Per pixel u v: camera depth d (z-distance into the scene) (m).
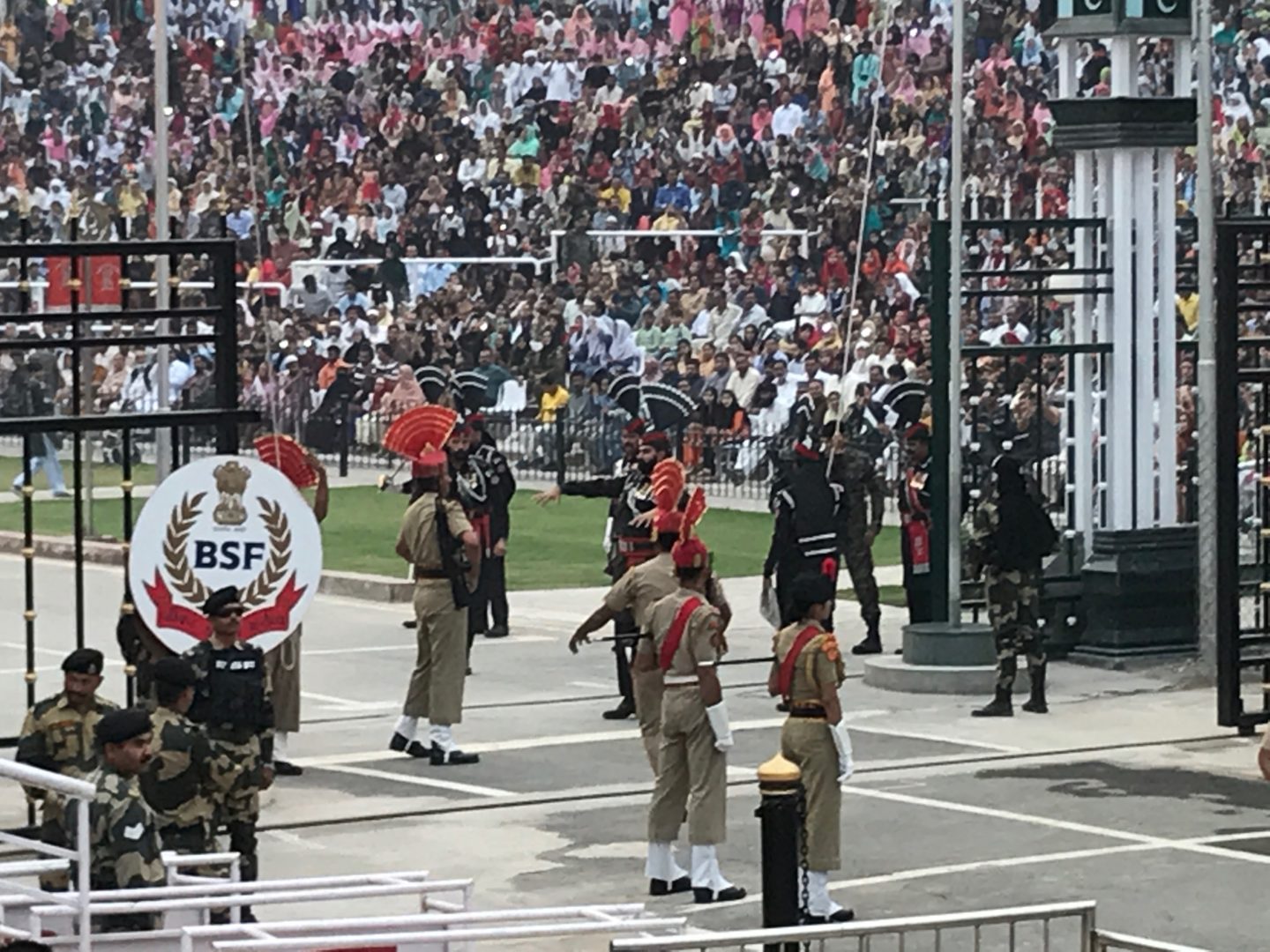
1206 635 20.52
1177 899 13.44
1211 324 20.44
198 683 12.08
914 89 42.72
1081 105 21.34
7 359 36.19
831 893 13.66
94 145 47.44
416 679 17.75
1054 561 21.73
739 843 15.03
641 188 44.75
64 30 48.34
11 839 11.20
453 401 26.97
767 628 24.12
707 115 45.03
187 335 14.70
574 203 44.31
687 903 13.52
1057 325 29.70
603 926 10.34
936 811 15.79
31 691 14.59
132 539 14.26
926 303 36.09
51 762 12.41
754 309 38.28
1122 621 21.28
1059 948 12.43
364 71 47.31
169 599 14.30
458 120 46.69
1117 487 21.50
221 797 12.06
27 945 8.74
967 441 25.12
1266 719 18.41
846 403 32.75
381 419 37.41
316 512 17.80
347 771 17.33
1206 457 20.48
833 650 12.88
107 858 10.64
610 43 47.50
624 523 19.47
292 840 15.16
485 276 41.50
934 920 9.11
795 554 19.94
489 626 24.12
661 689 14.81
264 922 12.49
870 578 22.14
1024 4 43.12
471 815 15.86
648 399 32.28
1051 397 28.11
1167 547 21.42
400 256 42.62
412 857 14.68
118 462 37.22
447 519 17.52
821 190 42.78
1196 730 18.52
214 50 47.69
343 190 45.22
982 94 42.50
